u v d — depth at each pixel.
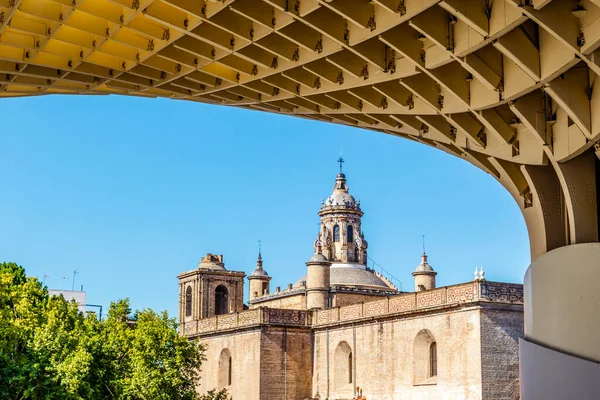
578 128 25.39
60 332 48.84
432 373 78.06
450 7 22.39
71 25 29.06
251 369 92.88
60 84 35.59
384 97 31.95
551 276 27.59
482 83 26.23
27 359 46.44
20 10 27.62
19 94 37.25
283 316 93.62
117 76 34.19
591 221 27.34
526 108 26.56
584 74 24.11
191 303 123.94
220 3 26.22
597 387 24.75
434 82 29.20
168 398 63.91
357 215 131.25
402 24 25.78
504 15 22.11
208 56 30.75
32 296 53.72
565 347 26.48
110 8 28.28
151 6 27.48
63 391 46.50
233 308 123.75
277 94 34.56
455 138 32.31
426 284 114.25
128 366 62.47
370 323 84.94
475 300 71.12
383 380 82.19
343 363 90.31
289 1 25.56
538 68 23.64
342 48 27.61
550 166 30.53
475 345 70.81
